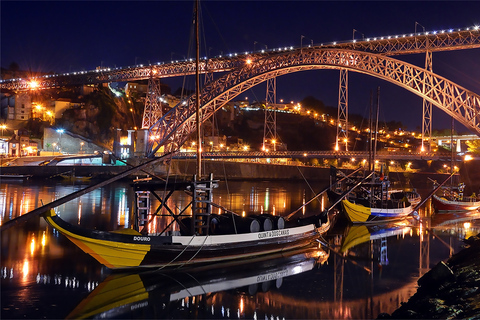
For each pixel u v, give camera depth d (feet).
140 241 59.52
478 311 39.24
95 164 386.32
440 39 321.52
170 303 50.03
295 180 488.44
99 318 45.16
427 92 330.75
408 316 42.68
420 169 643.86
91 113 510.99
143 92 645.51
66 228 55.88
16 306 47.34
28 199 172.24
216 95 361.10
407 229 113.60
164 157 71.26
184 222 71.46
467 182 339.36
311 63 340.80
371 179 139.85
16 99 495.41
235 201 192.75
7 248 75.56
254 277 61.57
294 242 78.38
